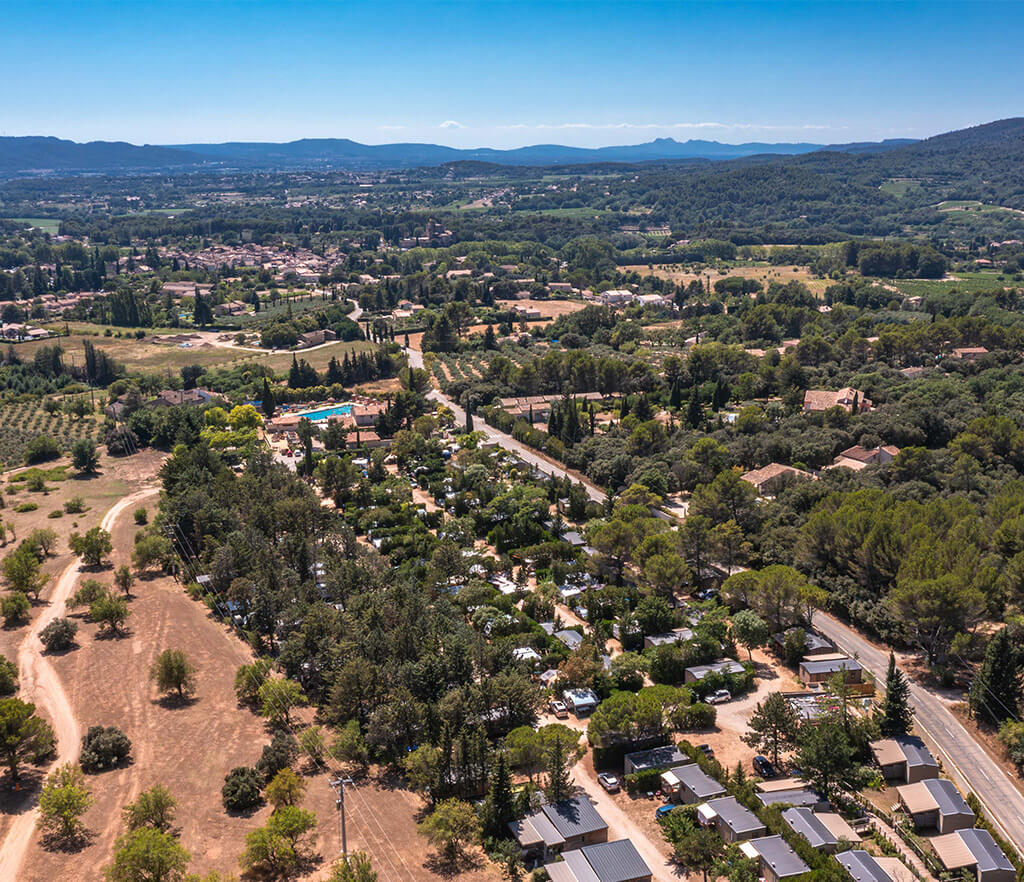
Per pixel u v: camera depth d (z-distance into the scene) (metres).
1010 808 118.75
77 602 180.38
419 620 155.00
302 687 148.50
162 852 99.50
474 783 119.94
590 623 176.12
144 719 140.88
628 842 109.00
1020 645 150.00
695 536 190.25
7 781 124.25
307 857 107.81
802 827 108.56
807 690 148.50
